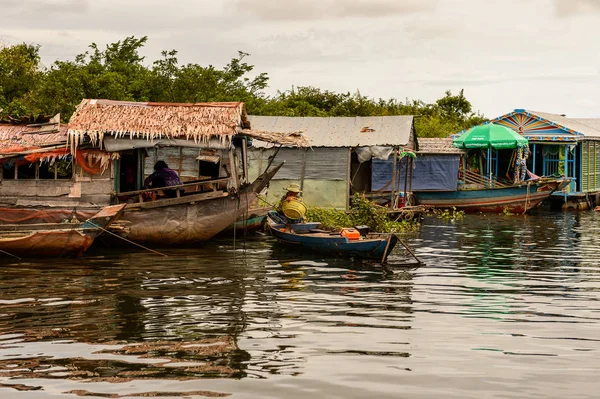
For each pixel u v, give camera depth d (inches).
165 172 820.0
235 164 885.2
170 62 1440.7
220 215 802.8
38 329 458.6
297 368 387.2
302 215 815.7
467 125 2185.0
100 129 764.6
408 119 1179.3
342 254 752.3
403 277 651.5
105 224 722.8
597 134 1612.9
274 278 635.5
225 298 552.1
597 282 639.1
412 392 354.9
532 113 1556.3
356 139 1141.7
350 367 390.0
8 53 1358.3
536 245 895.7
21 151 758.5
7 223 781.9
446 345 434.0
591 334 462.3
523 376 379.9
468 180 1470.2
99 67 1362.0
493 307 535.8
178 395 347.9
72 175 779.4
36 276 629.6
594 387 364.8
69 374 375.2
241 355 408.8
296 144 834.2
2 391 351.6
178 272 657.6
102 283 603.2
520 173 1435.8
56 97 1194.6
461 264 732.0
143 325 470.3
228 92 1508.4
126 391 352.2
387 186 1305.4
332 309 521.3
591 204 1574.8
